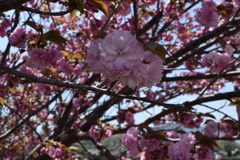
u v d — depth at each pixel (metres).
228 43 3.43
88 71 4.20
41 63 1.71
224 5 3.15
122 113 3.41
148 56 1.14
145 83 1.14
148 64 1.13
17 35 1.70
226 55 3.11
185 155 2.21
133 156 3.03
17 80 3.14
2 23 2.86
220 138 2.73
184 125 3.19
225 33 3.40
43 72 3.72
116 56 1.03
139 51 1.04
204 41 3.15
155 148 2.56
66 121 4.33
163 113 3.22
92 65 1.10
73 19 4.93
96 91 1.28
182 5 3.61
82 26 4.52
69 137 3.67
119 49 1.04
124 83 1.06
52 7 4.78
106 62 1.03
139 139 2.74
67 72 2.88
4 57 2.32
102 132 3.35
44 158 3.33
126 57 1.03
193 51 3.47
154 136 2.72
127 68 1.03
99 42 1.11
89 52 1.09
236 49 3.33
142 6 4.29
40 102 5.18
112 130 3.41
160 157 2.62
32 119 5.46
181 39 4.30
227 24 2.95
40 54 1.67
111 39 1.04
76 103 4.06
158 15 3.75
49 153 2.98
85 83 3.75
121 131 3.42
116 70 1.03
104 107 3.55
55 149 3.02
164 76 3.45
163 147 2.65
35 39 1.77
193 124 3.16
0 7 1.03
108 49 1.02
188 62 3.75
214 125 2.79
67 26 4.97
